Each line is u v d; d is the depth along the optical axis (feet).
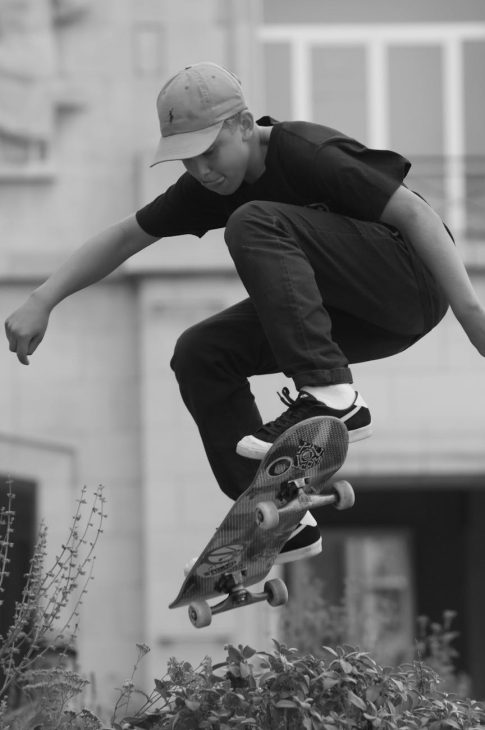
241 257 28.81
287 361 28.37
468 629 115.34
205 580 30.68
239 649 32.65
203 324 32.76
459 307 29.40
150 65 88.53
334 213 30.04
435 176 92.38
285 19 92.17
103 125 88.22
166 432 85.25
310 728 30.14
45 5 87.86
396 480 87.45
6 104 87.45
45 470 85.92
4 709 36.01
